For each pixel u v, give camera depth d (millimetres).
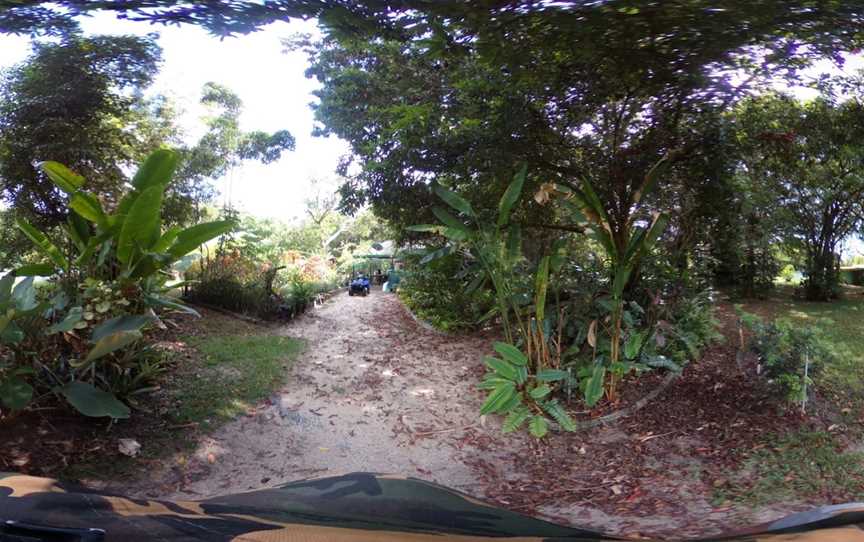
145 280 5848
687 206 8023
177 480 4617
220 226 5879
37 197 8688
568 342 7797
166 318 8984
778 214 11422
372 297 18047
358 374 7887
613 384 6676
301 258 19219
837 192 12078
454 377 8047
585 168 7816
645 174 7398
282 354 8406
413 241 12711
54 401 5258
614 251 6922
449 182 8930
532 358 7195
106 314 5316
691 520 3889
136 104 9359
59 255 5754
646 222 7969
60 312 5547
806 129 7359
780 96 6777
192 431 5422
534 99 6520
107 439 4992
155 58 7102
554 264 7012
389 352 9312
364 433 5898
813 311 11609
